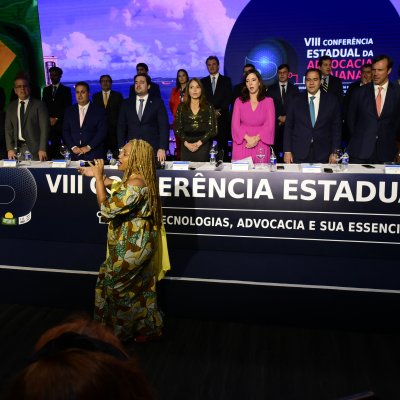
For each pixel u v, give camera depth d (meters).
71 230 3.33
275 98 6.05
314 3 6.93
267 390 2.36
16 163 3.42
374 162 4.27
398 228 3.00
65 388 0.47
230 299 3.10
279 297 3.04
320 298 2.99
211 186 3.15
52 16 7.56
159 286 3.15
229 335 2.93
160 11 7.32
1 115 5.15
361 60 6.91
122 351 0.55
